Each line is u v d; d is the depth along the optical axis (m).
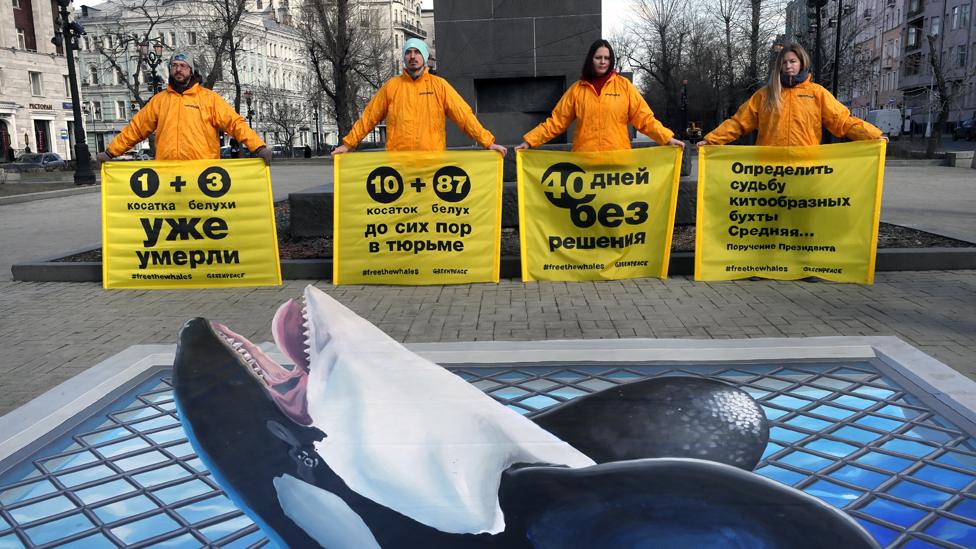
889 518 2.51
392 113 7.02
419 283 7.05
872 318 5.49
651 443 2.95
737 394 3.53
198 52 53.78
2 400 4.23
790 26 48.66
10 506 2.79
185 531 2.52
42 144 64.25
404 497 2.54
